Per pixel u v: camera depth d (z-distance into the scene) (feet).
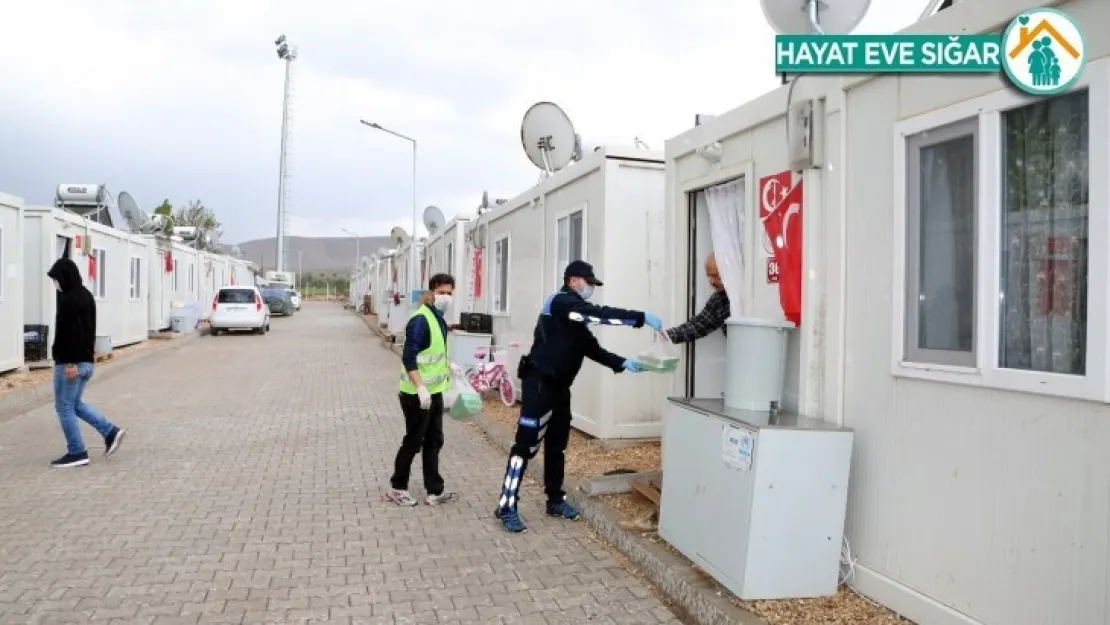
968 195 11.66
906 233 12.53
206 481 22.97
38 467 24.35
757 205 16.80
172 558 16.52
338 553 16.98
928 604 11.85
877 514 13.05
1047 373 10.09
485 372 36.22
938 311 12.10
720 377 19.76
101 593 14.61
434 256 65.51
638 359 18.12
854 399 13.62
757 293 16.70
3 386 37.70
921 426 12.16
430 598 14.62
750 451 12.96
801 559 13.07
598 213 25.86
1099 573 9.47
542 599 14.61
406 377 20.10
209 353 64.08
